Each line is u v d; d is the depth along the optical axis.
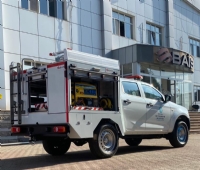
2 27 16.61
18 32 17.50
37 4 18.80
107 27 22.59
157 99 10.49
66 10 20.27
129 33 25.31
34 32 18.28
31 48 18.03
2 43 16.45
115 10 24.03
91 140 8.19
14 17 17.41
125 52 22.31
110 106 8.84
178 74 26.45
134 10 25.55
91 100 8.47
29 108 8.50
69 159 8.69
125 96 9.27
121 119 8.95
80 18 21.06
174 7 29.89
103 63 8.62
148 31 27.11
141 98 9.83
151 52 21.92
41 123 8.14
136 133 9.57
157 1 27.94
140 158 8.55
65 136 7.57
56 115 7.80
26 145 13.71
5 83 16.48
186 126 11.41
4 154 10.35
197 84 32.06
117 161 8.05
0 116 15.08
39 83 8.69
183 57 23.88
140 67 22.28
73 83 8.12
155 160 8.19
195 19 32.84
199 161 7.98
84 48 21.09
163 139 14.46
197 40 33.19
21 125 8.57
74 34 20.55
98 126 8.28
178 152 9.73
